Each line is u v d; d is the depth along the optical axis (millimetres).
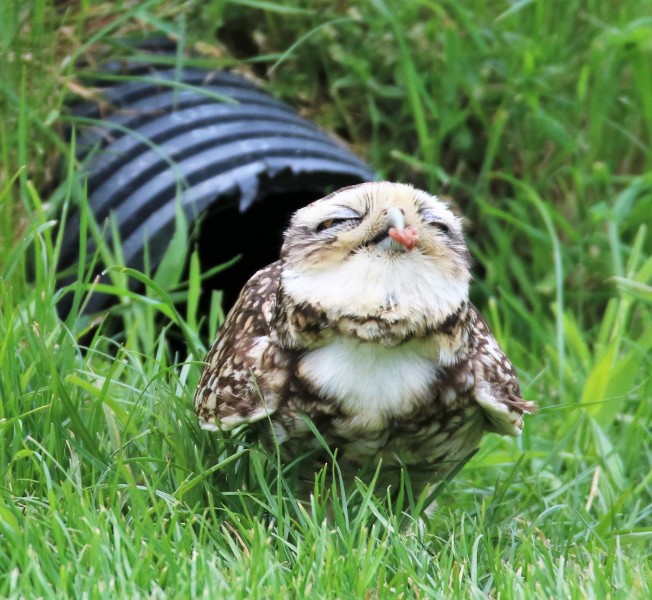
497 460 8297
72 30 10883
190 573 5941
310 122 11883
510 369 7086
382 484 7094
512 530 7242
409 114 12109
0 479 6863
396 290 6402
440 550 6859
